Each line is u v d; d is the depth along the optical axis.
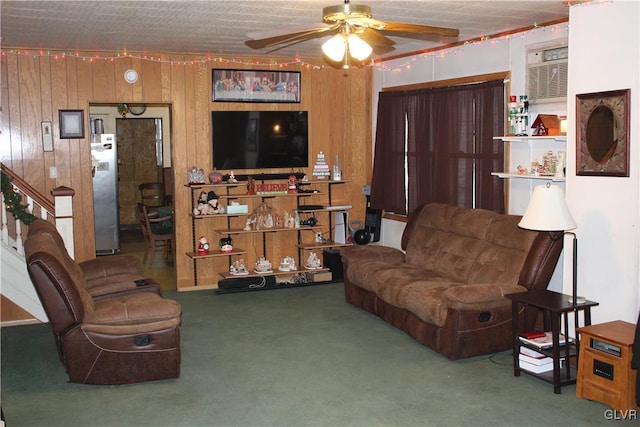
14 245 5.86
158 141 12.21
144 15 4.91
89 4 4.51
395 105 7.35
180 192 7.26
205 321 5.91
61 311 4.20
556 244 4.68
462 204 6.37
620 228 4.29
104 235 9.33
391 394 4.11
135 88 6.95
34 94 6.59
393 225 7.59
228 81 7.32
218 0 4.39
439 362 4.71
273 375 4.48
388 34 5.61
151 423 3.71
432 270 5.80
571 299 4.30
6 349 5.12
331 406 3.93
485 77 6.00
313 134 7.80
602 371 3.87
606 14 4.29
